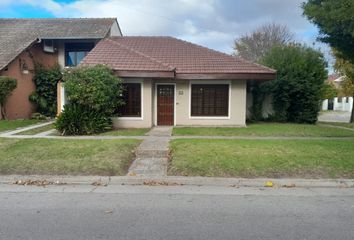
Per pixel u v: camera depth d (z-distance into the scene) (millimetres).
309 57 20547
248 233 4695
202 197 6473
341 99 55688
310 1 11742
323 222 5145
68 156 9164
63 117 13938
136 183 7551
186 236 4578
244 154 9242
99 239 4473
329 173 7926
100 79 14664
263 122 19828
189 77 16781
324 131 15242
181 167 8250
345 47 12180
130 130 15352
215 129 15461
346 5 9930
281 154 9242
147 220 5172
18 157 9047
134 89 16703
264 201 6223
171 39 21406
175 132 14445
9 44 20750
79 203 6031
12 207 5793
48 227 4879
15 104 19812
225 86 17562
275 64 20188
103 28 23375
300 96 20109
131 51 18109
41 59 22547
